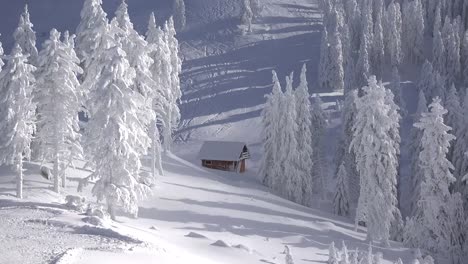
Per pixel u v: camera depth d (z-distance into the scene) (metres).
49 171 43.44
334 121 97.75
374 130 43.75
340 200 59.91
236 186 58.91
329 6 138.12
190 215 42.75
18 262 17.38
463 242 42.91
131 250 20.50
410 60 126.44
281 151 61.50
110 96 31.08
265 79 121.69
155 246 22.28
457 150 49.66
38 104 39.50
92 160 32.56
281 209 51.84
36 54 47.56
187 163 65.25
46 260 17.80
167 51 51.12
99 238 21.50
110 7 175.75
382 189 43.91
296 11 162.25
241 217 45.00
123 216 37.50
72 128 40.47
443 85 100.25
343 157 66.06
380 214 43.53
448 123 54.50
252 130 100.12
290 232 42.53
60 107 39.56
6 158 36.44
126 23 42.03
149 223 37.22
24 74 37.69
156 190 48.25
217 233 38.09
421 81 104.56
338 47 110.56
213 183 56.97
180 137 98.50
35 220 23.62
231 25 151.38
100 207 31.84
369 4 126.06
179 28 151.00
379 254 22.64
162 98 49.81
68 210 28.14
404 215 61.75
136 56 39.38
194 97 113.81
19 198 33.59
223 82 120.44
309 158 61.84
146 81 39.44
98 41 39.56
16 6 191.88
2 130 37.19
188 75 124.25
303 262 33.44
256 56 134.00
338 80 110.62
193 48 139.00
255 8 153.38
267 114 64.69
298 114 62.47
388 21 121.81
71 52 40.50
